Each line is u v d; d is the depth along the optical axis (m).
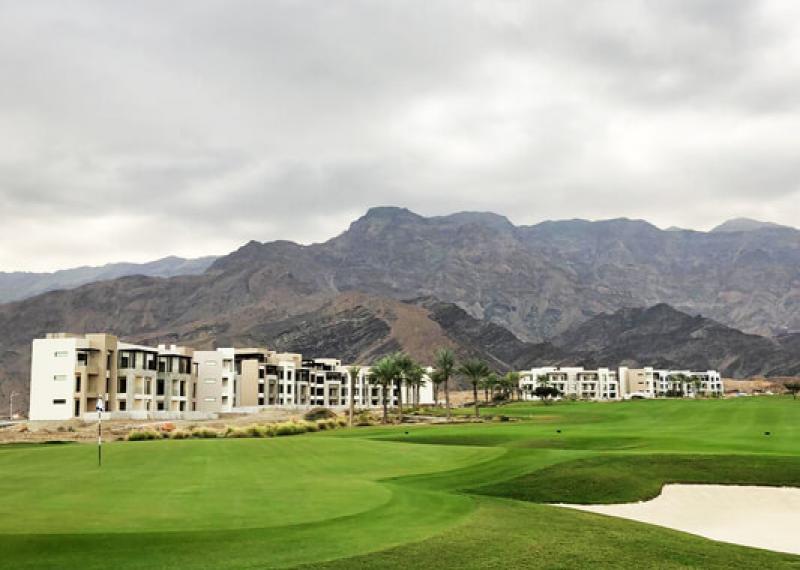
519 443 67.31
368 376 151.38
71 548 22.89
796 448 57.81
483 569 22.03
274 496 33.81
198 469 46.59
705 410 139.25
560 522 29.62
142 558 21.94
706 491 40.59
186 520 27.61
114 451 60.50
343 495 34.16
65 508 30.19
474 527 27.44
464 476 43.88
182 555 22.38
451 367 145.12
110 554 22.31
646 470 44.44
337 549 23.42
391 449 59.81
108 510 29.72
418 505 31.75
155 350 153.38
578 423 112.81
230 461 51.88
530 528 27.94
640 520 35.22
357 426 116.94
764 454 50.41
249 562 21.70
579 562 23.39
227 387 174.38
